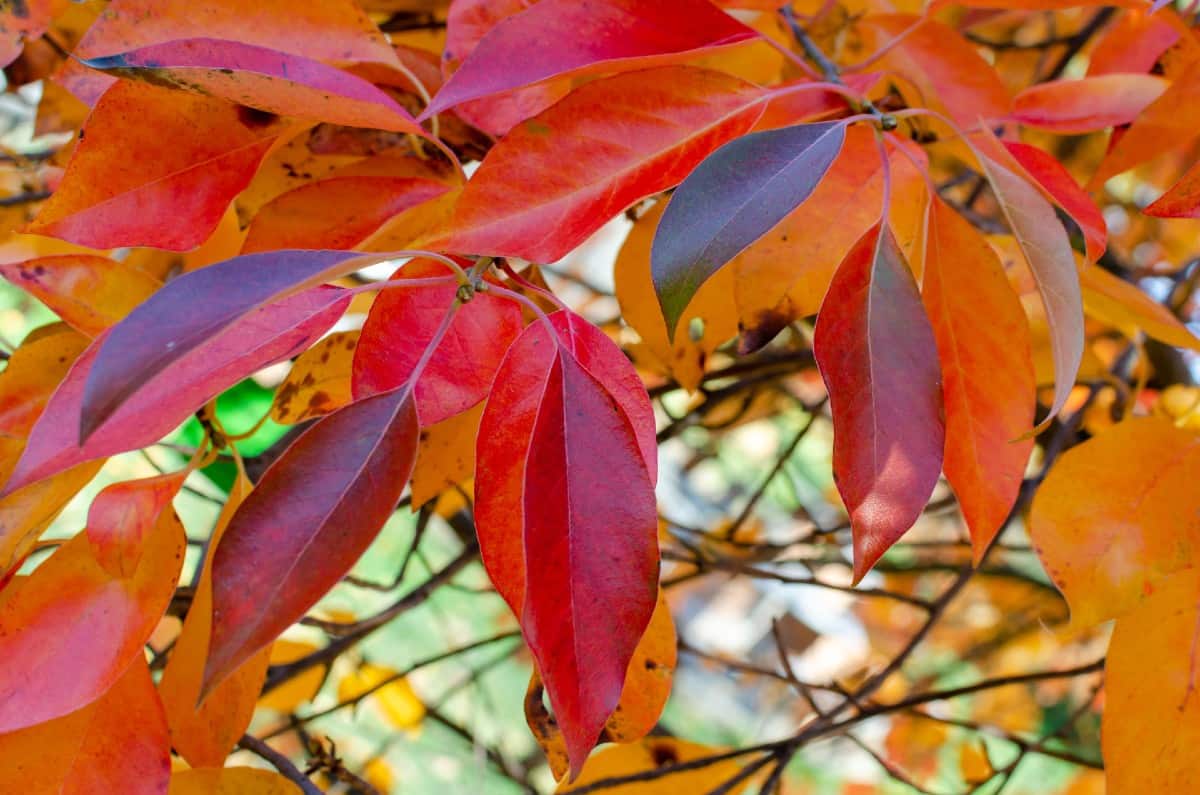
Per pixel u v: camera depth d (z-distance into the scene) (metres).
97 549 0.54
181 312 0.46
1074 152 1.14
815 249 0.59
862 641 1.75
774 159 0.51
